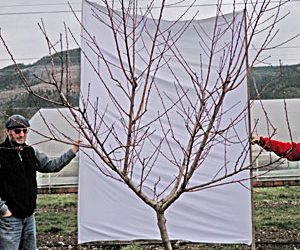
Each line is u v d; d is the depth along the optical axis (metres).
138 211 6.05
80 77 6.07
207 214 5.99
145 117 6.04
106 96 6.05
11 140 4.85
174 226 6.03
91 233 6.08
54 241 8.06
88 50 6.09
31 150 5.02
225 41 5.96
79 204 6.08
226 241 5.96
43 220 9.20
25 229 4.98
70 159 5.23
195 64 6.04
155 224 6.04
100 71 6.08
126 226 6.06
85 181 6.07
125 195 6.04
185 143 5.98
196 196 6.00
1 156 4.79
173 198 2.76
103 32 6.07
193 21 6.05
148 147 6.03
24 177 4.86
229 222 5.96
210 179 5.95
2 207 4.66
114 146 5.99
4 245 4.78
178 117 6.01
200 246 7.31
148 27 6.04
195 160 2.70
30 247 5.05
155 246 7.29
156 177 6.02
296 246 7.38
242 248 7.27
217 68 5.94
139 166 6.01
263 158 10.01
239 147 5.90
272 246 7.41
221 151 5.94
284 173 10.07
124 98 6.04
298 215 8.88
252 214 5.92
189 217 6.02
